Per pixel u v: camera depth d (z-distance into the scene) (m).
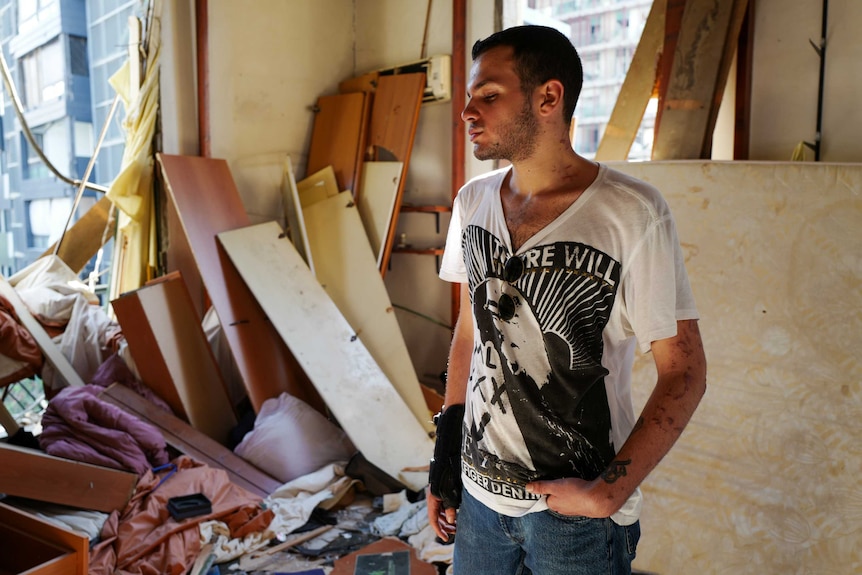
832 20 2.62
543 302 1.16
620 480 1.10
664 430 1.10
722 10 2.72
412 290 4.40
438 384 4.28
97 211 4.06
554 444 1.19
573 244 1.13
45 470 2.51
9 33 4.69
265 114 4.25
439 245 4.22
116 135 4.55
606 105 4.08
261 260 3.63
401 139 4.11
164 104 4.00
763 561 2.10
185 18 3.94
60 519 2.43
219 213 3.72
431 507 1.45
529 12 3.90
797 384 2.13
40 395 4.06
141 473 2.69
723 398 2.21
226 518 2.70
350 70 4.68
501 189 1.28
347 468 3.19
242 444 3.24
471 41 3.92
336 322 3.62
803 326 2.15
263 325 3.64
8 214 4.77
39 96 4.63
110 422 2.86
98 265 4.20
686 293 1.14
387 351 3.81
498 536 1.29
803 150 2.71
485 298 1.25
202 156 4.00
